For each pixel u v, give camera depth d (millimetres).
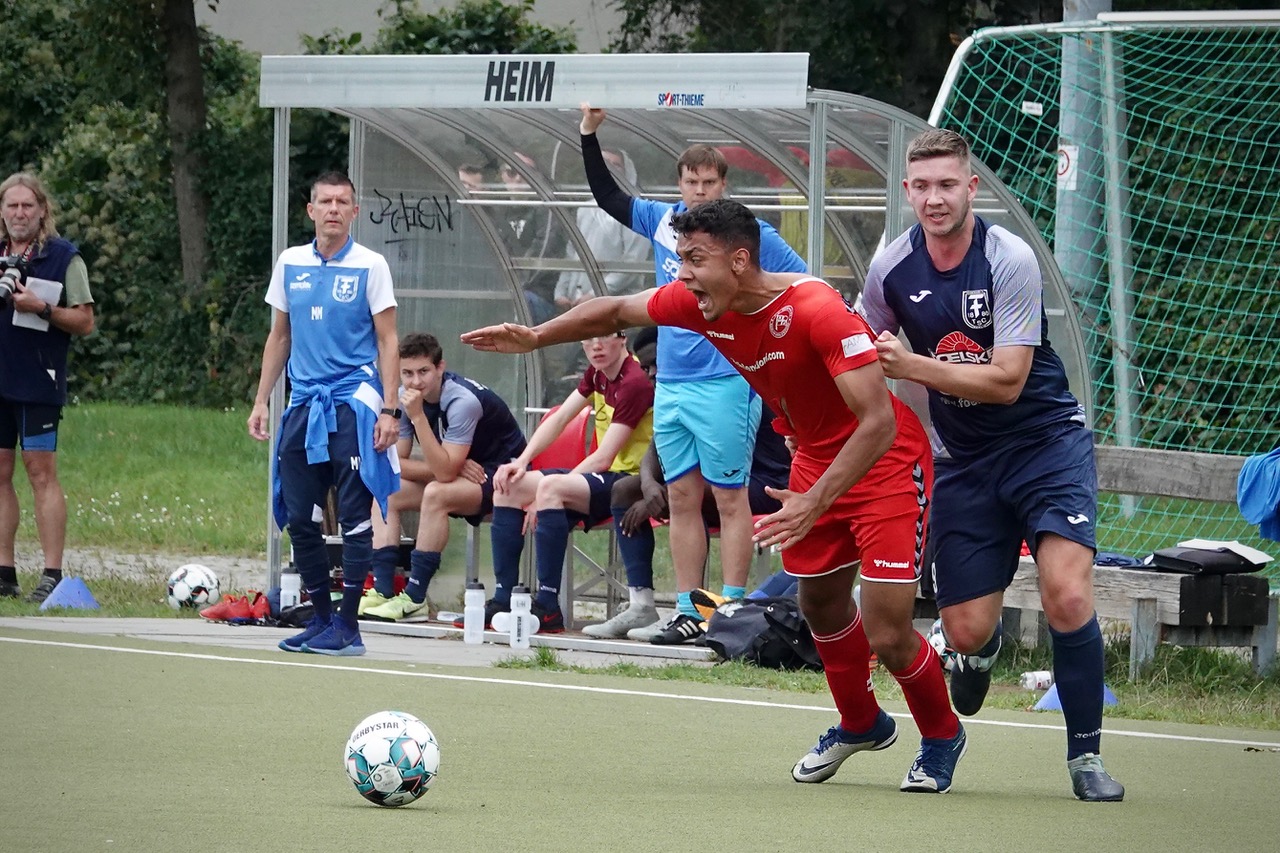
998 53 61906
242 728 23000
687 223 19156
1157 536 49219
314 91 37031
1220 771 22094
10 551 38562
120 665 28797
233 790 18625
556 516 35438
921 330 20422
